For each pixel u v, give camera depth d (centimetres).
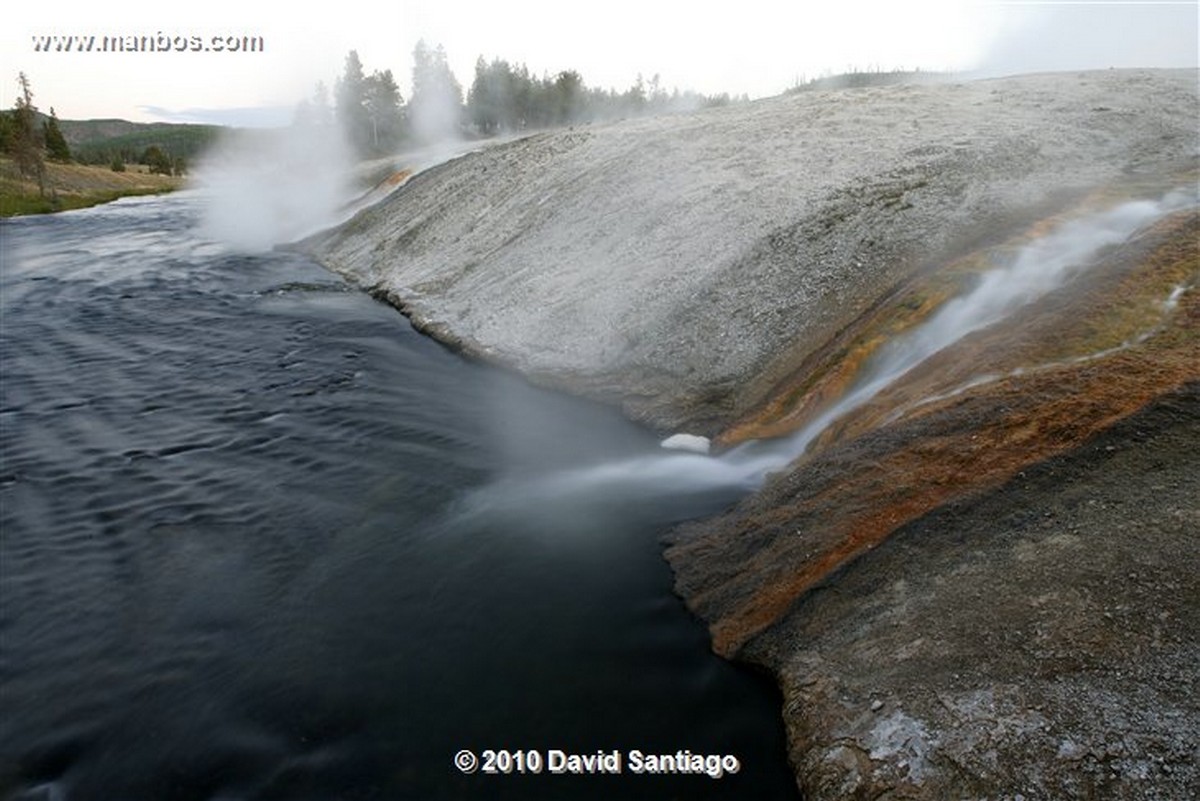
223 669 512
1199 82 1844
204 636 548
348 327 1439
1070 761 318
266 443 901
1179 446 456
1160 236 748
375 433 930
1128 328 611
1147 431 476
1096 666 351
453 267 1670
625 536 656
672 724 438
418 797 402
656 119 2338
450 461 848
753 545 565
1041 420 527
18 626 564
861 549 492
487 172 2247
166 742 450
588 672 487
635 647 507
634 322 1129
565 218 1619
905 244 1054
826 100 2094
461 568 619
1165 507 418
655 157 1747
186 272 2064
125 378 1154
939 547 463
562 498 745
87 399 1061
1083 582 394
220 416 991
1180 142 1320
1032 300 764
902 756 349
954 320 820
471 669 498
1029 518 452
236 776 423
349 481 801
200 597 596
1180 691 327
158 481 800
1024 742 331
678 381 996
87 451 879
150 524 711
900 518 500
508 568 615
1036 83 2005
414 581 605
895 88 2197
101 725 466
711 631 508
